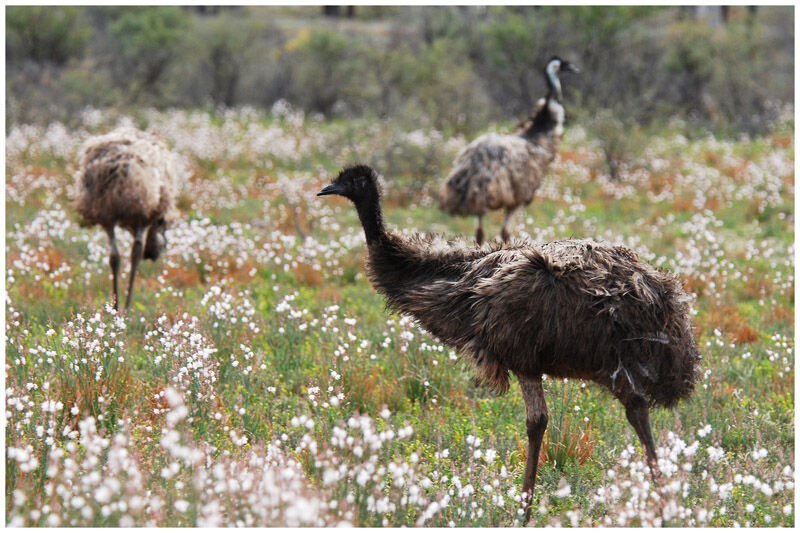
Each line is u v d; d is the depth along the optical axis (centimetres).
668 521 942
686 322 1107
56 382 1285
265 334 1689
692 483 1148
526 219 2878
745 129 5650
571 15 6125
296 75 6794
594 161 4050
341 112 6475
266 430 1262
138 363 1525
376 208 1304
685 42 6147
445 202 2475
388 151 3609
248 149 4162
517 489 1136
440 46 6100
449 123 4812
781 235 2830
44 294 1881
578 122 4906
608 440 1322
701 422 1355
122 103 5053
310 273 2183
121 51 6838
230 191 3159
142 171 1758
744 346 1728
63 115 4816
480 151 2431
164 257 2161
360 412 1400
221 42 6781
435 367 1524
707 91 6212
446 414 1402
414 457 963
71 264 2159
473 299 1141
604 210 3216
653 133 4584
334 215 2967
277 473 938
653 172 3875
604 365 1057
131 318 1744
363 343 1440
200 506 886
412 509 1025
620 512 941
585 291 1056
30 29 6122
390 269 1264
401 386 1486
